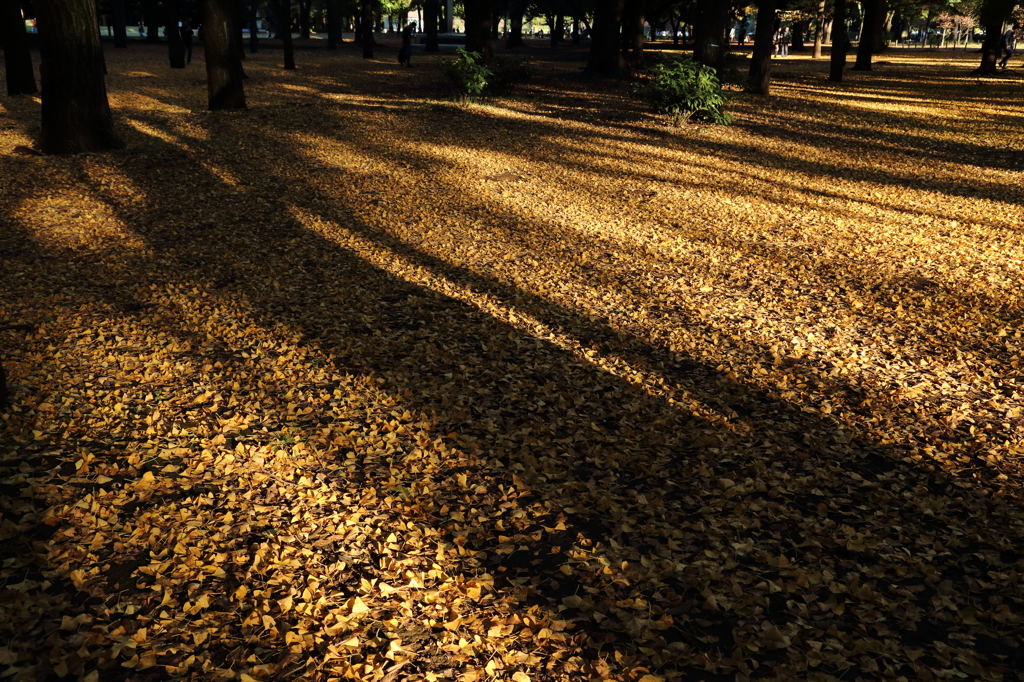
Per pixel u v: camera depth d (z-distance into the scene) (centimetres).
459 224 1081
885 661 340
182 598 367
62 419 529
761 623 365
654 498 462
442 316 758
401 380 612
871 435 548
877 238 1042
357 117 1862
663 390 614
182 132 1595
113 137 1394
